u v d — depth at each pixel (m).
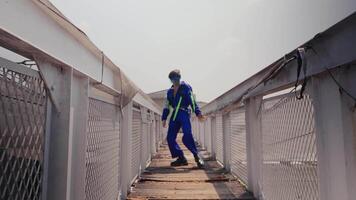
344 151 1.18
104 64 1.82
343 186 1.20
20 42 0.90
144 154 4.40
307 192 1.61
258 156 2.68
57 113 1.24
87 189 1.58
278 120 2.11
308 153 1.59
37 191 1.10
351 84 1.11
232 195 2.85
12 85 0.93
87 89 1.50
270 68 1.91
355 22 0.98
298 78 1.42
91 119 1.69
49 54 1.06
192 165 4.88
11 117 0.92
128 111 2.86
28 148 1.03
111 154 2.23
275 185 2.20
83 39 1.37
